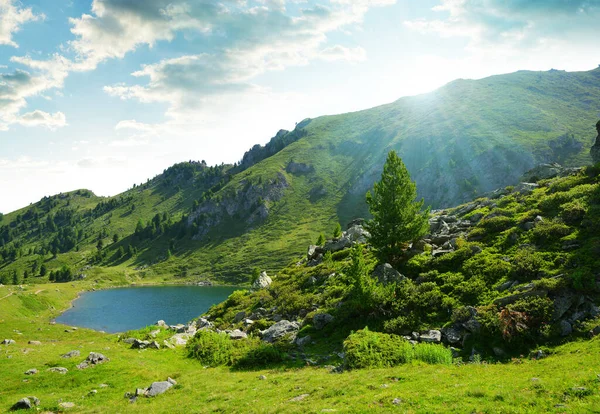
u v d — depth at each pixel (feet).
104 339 168.86
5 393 79.51
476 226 138.10
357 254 113.60
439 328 91.20
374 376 64.95
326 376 72.28
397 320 99.14
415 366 70.13
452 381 55.72
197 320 187.21
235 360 102.22
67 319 435.94
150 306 514.68
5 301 418.51
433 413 42.16
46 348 127.13
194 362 108.99
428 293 104.53
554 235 105.70
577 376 48.24
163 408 64.95
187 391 76.02
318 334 111.86
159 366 101.45
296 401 58.08
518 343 74.84
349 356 80.33
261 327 135.74
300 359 96.32
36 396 76.74
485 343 79.05
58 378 87.35
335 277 154.20
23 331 291.38
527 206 137.28
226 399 66.49
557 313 77.56
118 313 469.16
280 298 158.61
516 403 41.88
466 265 111.96
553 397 42.22
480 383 52.24
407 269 126.72
